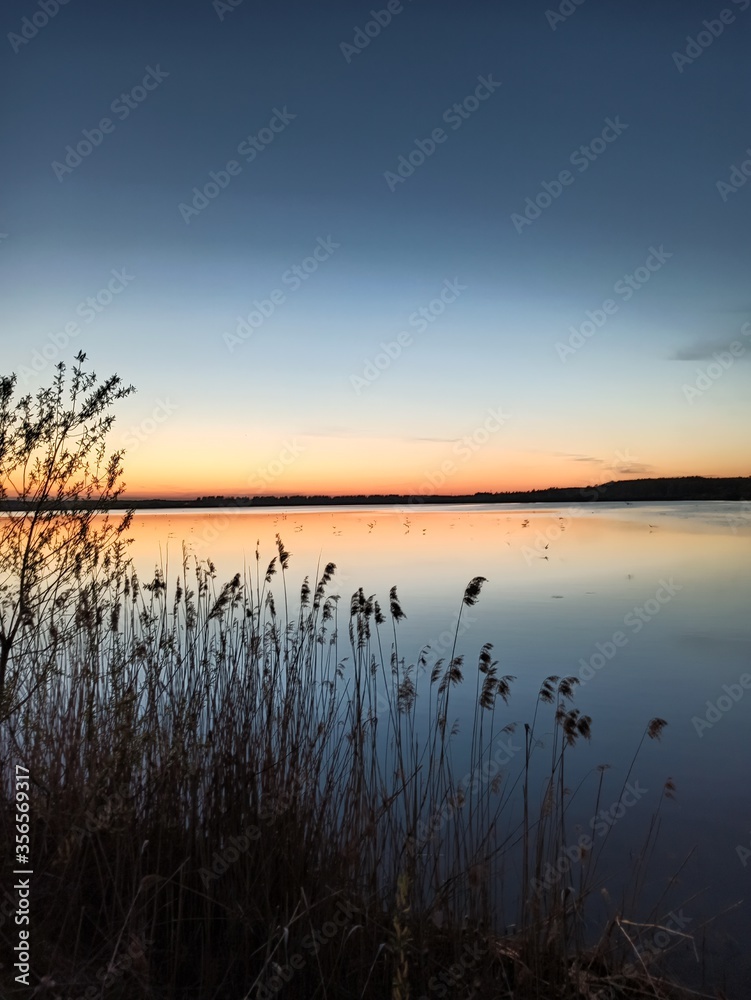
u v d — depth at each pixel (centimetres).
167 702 561
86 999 357
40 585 499
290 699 561
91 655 545
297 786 495
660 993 416
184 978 399
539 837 474
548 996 408
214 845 466
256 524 4416
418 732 836
